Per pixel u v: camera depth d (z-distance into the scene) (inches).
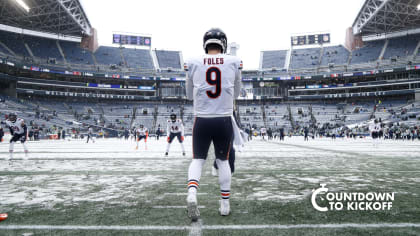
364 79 2311.8
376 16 2212.1
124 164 239.6
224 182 89.4
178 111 2269.9
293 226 76.5
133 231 72.8
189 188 85.1
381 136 1391.5
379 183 143.6
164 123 2081.7
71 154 356.5
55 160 274.8
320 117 2133.4
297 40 2792.8
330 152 385.1
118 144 745.0
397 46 2326.5
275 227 75.7
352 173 181.0
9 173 183.0
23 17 2073.1
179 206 99.3
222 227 75.7
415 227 76.0
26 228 75.1
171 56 2790.4
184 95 2437.3
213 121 91.8
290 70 2513.5
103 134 1603.1
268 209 94.7
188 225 77.7
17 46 2108.8
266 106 2391.7
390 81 2140.7
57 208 96.0
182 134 350.9
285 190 127.2
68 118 1862.7
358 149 465.7
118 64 2455.7
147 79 2336.4
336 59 2487.7
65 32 2399.1
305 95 2417.6
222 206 88.4
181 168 211.6
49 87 2142.0
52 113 1839.3
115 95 2293.3
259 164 236.5
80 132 1523.1
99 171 194.4
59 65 2129.7
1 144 719.7
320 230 73.2
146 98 2375.7
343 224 78.4
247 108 2369.6
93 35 2529.5
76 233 71.4
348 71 2257.6
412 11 2070.6
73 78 2253.9
